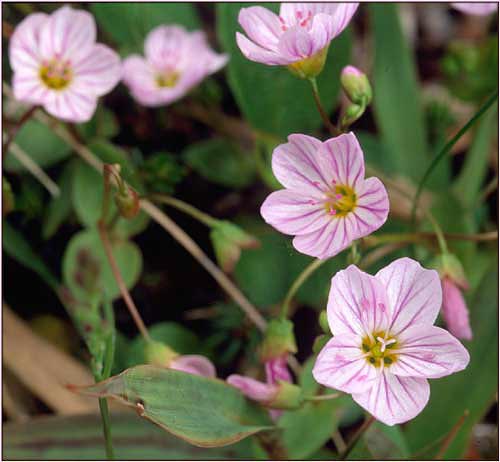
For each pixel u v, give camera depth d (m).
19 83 0.23
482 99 0.27
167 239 0.26
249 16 0.21
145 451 0.22
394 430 0.22
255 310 0.25
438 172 0.26
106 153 0.24
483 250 0.25
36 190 0.26
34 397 0.24
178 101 0.27
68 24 0.24
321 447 0.23
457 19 0.29
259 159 0.25
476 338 0.23
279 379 0.21
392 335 0.20
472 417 0.23
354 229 0.20
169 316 0.26
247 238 0.23
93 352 0.22
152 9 0.26
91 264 0.24
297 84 0.24
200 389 0.21
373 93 0.26
